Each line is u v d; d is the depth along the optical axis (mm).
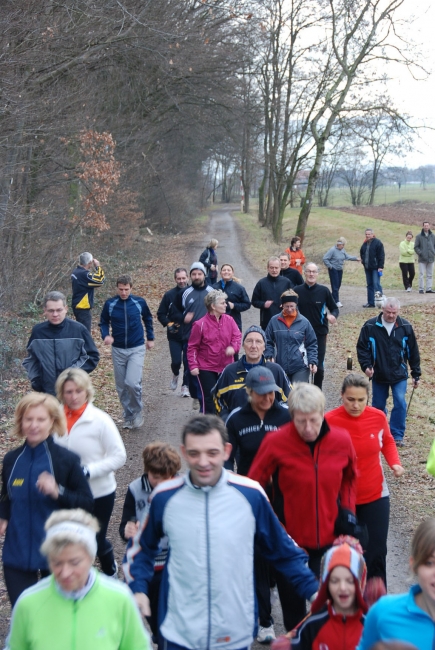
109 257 39188
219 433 5402
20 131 22797
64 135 28875
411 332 13516
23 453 6969
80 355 10953
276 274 17328
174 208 75875
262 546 5707
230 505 5387
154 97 45156
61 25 24453
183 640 5254
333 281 30797
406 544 9914
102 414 8359
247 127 51812
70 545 4691
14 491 6867
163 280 39469
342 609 5238
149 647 4957
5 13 21078
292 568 5680
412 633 4309
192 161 82750
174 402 17375
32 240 26938
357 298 33844
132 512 7312
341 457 6988
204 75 41094
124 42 29219
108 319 14727
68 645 4664
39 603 4762
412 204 129375
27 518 6836
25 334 20688
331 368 20703
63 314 10875
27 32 22219
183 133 57625
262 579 7496
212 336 13266
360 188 145625
